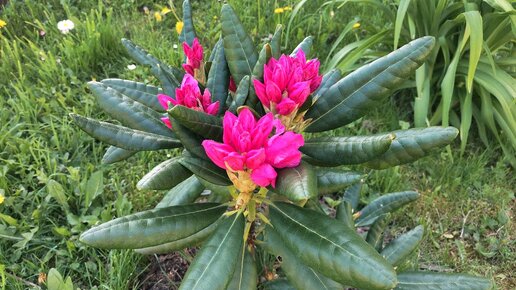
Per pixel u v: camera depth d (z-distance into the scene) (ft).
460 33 2.37
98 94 1.16
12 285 1.70
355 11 3.08
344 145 1.00
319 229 1.01
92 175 2.01
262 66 1.05
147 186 1.09
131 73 2.65
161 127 1.16
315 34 2.96
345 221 1.35
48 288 1.61
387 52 2.63
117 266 1.72
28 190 2.08
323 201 2.19
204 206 1.15
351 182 1.08
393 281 0.88
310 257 0.99
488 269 1.98
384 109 2.53
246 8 3.06
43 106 2.37
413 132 1.03
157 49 2.72
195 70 1.24
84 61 2.66
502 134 2.46
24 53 2.74
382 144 0.93
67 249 1.85
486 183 2.31
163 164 1.14
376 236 1.58
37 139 2.25
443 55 2.52
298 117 1.06
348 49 2.49
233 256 1.06
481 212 2.20
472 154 2.38
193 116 0.94
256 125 0.88
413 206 2.17
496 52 2.59
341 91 1.08
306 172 0.91
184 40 1.38
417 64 1.02
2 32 2.90
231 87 1.24
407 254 1.53
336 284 1.13
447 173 2.28
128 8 3.19
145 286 1.83
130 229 1.04
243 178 0.99
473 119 2.58
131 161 2.21
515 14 2.10
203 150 1.01
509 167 2.40
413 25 2.32
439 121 2.47
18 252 1.81
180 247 1.40
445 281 1.44
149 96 1.32
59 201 1.94
